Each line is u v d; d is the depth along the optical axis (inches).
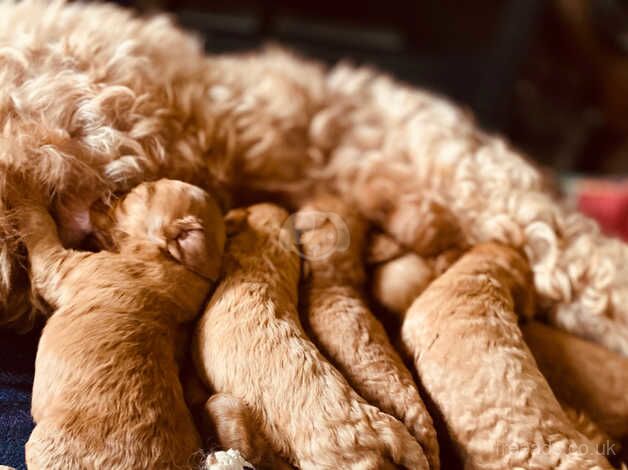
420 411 10.1
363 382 10.4
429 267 13.4
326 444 9.2
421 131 16.5
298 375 9.8
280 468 9.5
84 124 12.3
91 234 11.9
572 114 36.6
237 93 15.4
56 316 10.1
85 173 11.9
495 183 15.5
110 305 10.1
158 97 13.3
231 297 11.0
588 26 34.9
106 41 13.4
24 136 11.4
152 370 9.6
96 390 9.2
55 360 9.5
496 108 33.9
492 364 10.4
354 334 11.1
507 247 14.3
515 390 10.2
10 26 12.9
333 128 16.5
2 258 11.0
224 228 11.8
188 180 13.2
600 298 14.3
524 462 9.7
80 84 12.4
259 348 10.1
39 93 12.0
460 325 10.9
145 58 13.5
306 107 16.4
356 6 34.9
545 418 10.0
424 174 15.9
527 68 35.8
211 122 14.0
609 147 36.5
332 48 34.6
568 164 36.1
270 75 16.5
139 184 12.2
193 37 16.8
